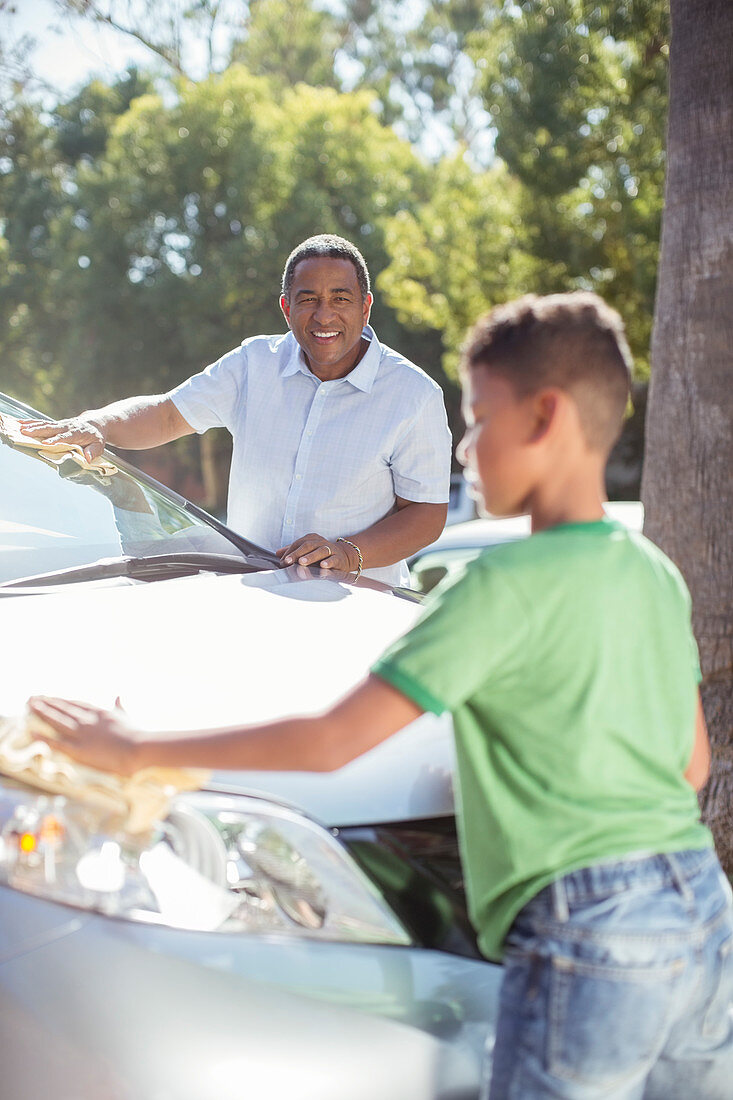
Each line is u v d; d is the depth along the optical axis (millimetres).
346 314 3309
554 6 14273
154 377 25891
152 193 25172
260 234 24344
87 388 26094
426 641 1486
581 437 1571
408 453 3416
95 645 2164
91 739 1574
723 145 3541
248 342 3607
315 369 3416
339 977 1664
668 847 1544
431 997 1706
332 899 1727
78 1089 1538
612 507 6668
